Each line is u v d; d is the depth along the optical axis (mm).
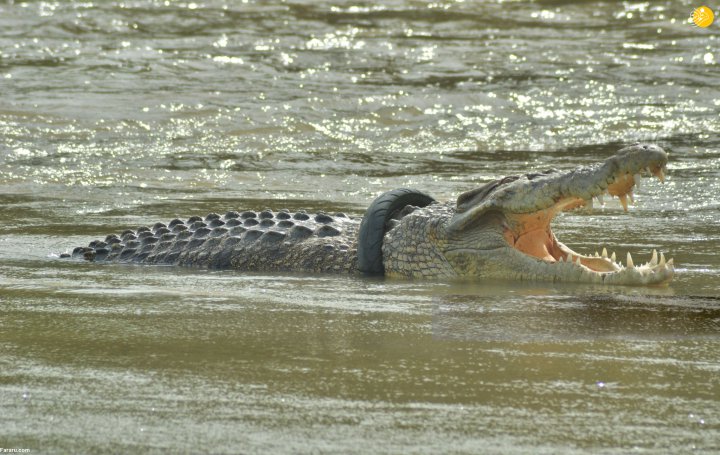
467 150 47844
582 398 13391
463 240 23609
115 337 16781
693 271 23984
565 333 17203
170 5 80688
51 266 25516
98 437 11883
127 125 50531
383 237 24609
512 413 12773
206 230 27312
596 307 19562
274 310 19297
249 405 13031
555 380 14219
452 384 13984
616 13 82812
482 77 62344
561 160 45031
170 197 37812
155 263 26562
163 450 11484
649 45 71500
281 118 52406
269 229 26672
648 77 62719
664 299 20438
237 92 57125
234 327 17625
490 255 23344
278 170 43281
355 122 52719
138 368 14758
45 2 78812
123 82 58562
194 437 11883
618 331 17391
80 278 23375
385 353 15719
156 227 28594
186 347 16078
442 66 65000
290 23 76500
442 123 53062
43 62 62938
